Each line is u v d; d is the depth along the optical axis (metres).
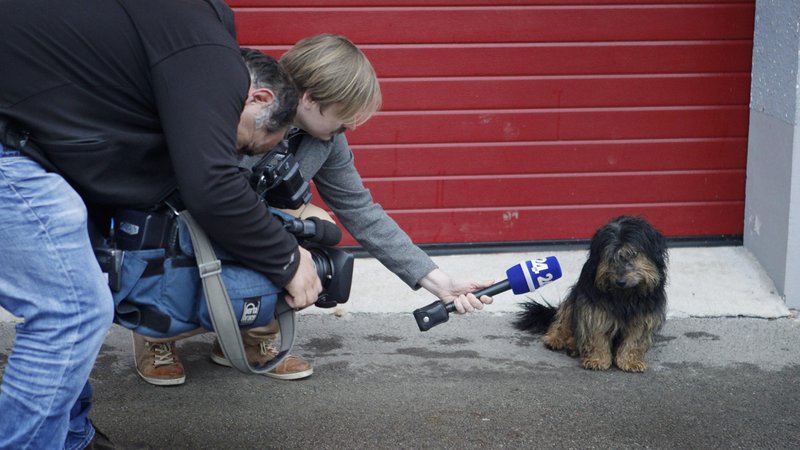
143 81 2.34
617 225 3.97
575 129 5.18
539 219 5.30
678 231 5.33
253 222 2.42
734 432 3.53
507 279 3.26
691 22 5.06
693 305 4.69
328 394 3.81
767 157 4.88
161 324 2.56
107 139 2.34
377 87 3.09
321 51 2.99
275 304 2.66
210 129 2.29
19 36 2.30
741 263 5.10
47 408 2.39
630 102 5.15
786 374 4.05
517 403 3.75
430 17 4.98
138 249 2.50
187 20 2.35
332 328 4.47
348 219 3.49
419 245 5.28
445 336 4.43
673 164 5.25
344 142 3.44
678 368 4.11
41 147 2.35
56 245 2.33
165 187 2.49
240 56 2.40
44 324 2.36
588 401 3.77
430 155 5.17
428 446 3.40
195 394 3.78
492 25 5.02
